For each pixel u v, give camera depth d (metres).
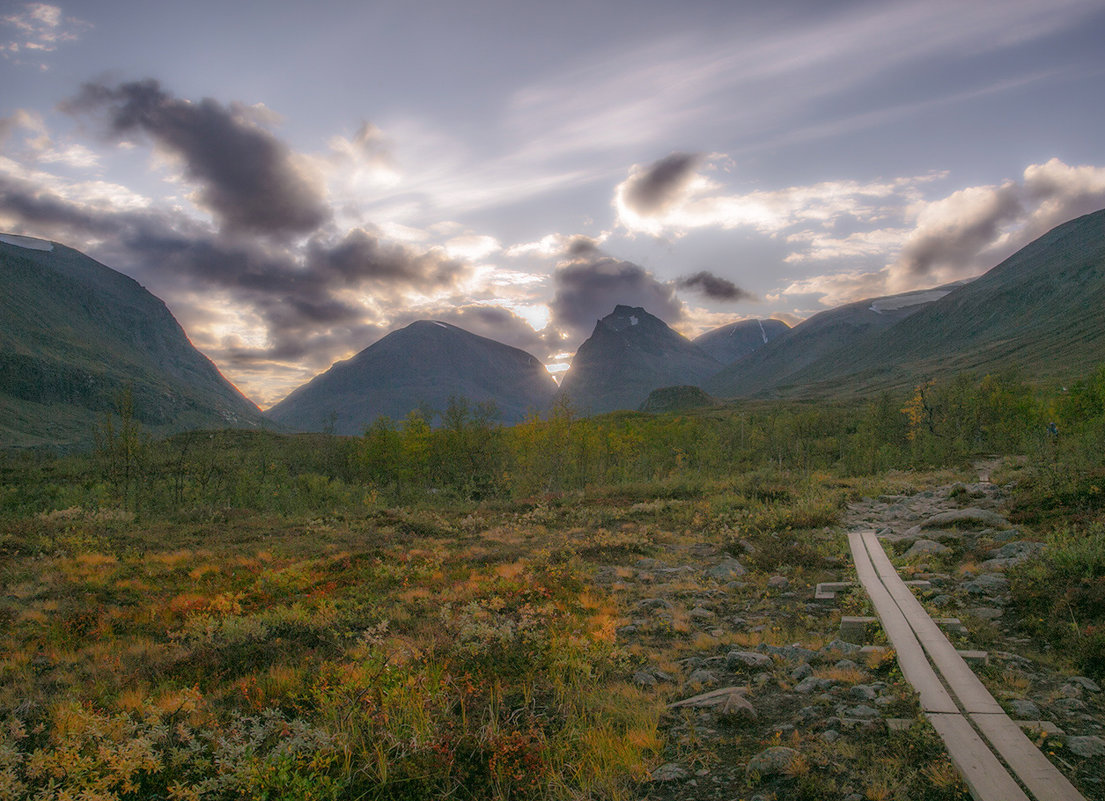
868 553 15.36
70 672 10.70
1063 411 55.53
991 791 5.29
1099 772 5.67
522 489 53.53
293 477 62.91
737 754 6.65
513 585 14.73
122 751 6.59
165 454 69.06
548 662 9.45
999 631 9.89
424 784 6.38
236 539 25.69
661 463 69.75
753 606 12.91
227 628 11.91
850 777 5.88
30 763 6.59
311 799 6.02
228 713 8.26
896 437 75.38
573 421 58.00
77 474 61.94
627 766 6.55
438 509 35.09
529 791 6.26
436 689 8.23
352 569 18.36
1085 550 11.20
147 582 17.62
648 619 12.34
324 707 7.86
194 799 6.10
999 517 16.61
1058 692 7.45
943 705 7.06
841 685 8.08
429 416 63.31
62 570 18.58
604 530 22.75
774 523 20.48
